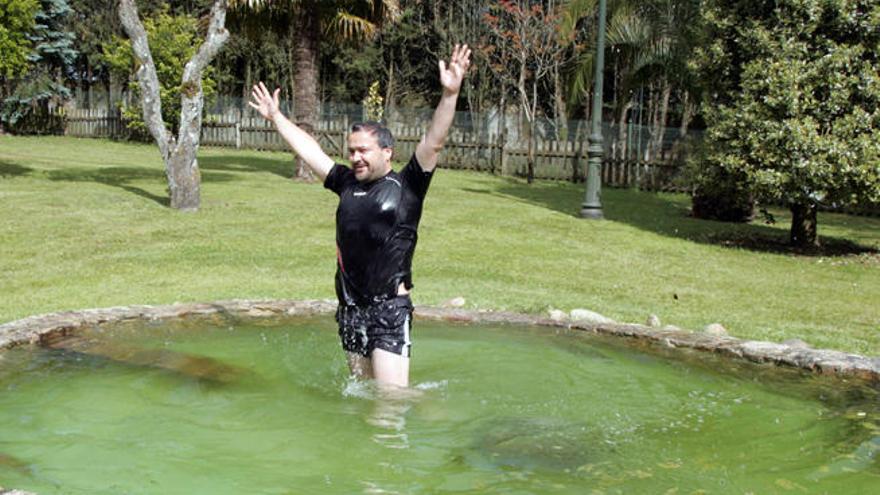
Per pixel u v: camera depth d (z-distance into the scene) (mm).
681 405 4137
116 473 3008
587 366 4930
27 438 3391
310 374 4559
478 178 23484
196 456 3215
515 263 10438
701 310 8055
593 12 20531
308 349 5160
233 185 17406
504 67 33344
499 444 3434
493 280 9281
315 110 19391
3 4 15055
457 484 2953
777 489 2984
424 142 4109
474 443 3439
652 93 30609
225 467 3098
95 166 20328
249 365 4746
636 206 18125
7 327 5375
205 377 4449
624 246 12258
